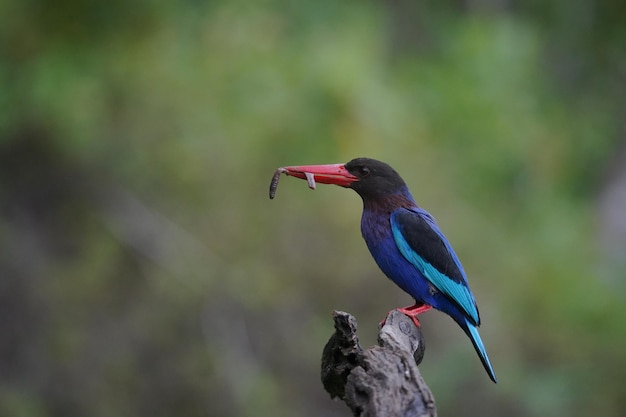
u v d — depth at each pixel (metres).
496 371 16.06
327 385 7.25
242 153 15.99
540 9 23.16
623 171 23.34
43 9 15.66
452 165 17.94
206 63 16.22
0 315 16.06
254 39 16.28
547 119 21.34
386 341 6.95
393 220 9.27
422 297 9.30
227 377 15.59
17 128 16.12
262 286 15.86
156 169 16.41
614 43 23.45
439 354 15.94
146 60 16.14
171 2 16.33
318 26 17.86
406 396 6.44
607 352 17.23
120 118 16.30
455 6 22.25
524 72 20.14
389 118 16.20
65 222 16.72
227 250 16.06
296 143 15.74
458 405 15.83
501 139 18.73
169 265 16.19
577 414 16.69
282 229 15.92
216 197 16.20
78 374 15.98
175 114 16.22
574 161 22.53
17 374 15.88
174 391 15.78
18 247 16.38
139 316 16.12
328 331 15.67
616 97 23.62
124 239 16.38
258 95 15.77
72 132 15.88
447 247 9.24
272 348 15.78
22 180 16.70
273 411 15.45
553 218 19.22
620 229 22.70
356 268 15.72
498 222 18.27
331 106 15.59
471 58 19.42
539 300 17.45
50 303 16.30
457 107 18.75
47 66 15.59
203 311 15.98
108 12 15.69
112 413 15.79
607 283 18.95
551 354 17.05
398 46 21.25
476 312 9.18
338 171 9.34
